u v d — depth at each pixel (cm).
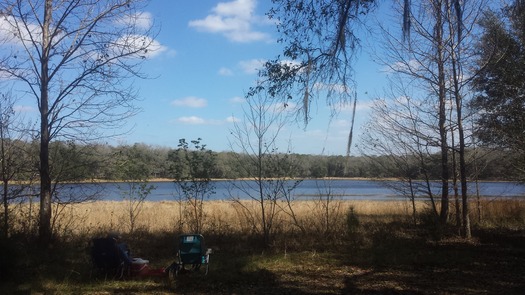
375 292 791
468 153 1587
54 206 1407
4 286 799
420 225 1573
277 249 1203
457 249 1224
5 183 1202
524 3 962
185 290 807
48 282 829
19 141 1254
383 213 1864
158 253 1165
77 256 1081
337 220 1456
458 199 1482
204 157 1334
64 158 1284
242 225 1429
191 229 1365
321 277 914
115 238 909
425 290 801
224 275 920
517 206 1828
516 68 1366
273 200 1323
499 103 1434
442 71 1429
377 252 1173
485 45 1407
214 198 1401
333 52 682
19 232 1127
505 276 912
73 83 1239
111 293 780
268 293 787
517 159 1527
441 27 1385
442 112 1465
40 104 1212
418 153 1568
